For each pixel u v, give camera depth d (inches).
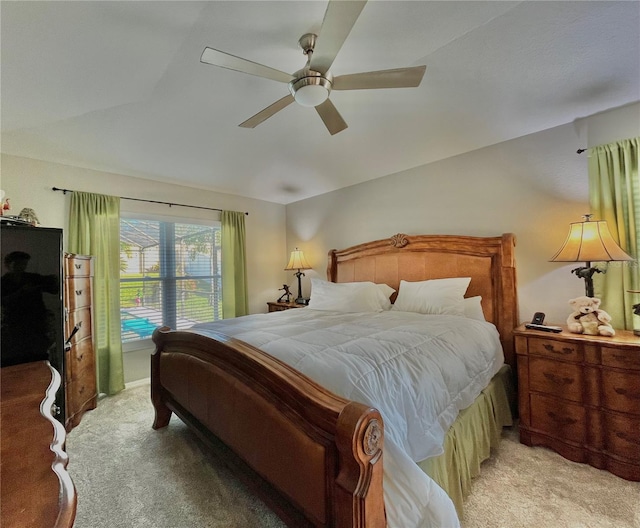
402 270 126.9
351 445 35.5
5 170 102.8
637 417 64.7
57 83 64.7
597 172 84.9
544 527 53.2
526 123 93.3
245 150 114.8
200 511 58.7
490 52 65.5
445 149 112.3
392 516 38.4
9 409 34.8
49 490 21.5
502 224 104.6
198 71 70.2
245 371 56.6
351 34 59.6
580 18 56.3
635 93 77.7
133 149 108.5
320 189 161.8
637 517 55.0
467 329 81.7
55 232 63.9
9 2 41.7
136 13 49.6
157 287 142.6
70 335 88.6
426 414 50.6
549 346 76.7
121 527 55.3
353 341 63.9
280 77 59.1
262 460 51.5
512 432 87.2
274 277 186.1
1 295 58.4
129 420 96.8
